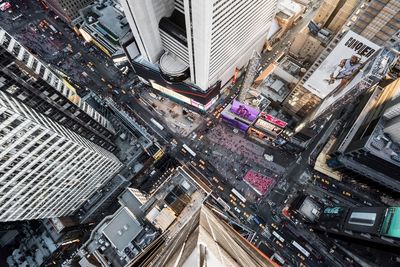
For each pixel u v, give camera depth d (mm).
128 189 106625
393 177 128750
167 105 176750
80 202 142125
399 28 95875
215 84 153875
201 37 107188
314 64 118125
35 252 142125
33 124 84812
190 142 166125
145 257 70938
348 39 95250
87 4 190500
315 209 143125
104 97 174250
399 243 95625
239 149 164250
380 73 89250
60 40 195250
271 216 148750
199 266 35625
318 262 139125
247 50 164250
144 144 152500
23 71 85188
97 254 94938
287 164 160250
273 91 167625
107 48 181750
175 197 84750
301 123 149125
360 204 149500
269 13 151125
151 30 136625
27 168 94375
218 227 63875
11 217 105812
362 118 147500
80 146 109375
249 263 50000
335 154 148750
